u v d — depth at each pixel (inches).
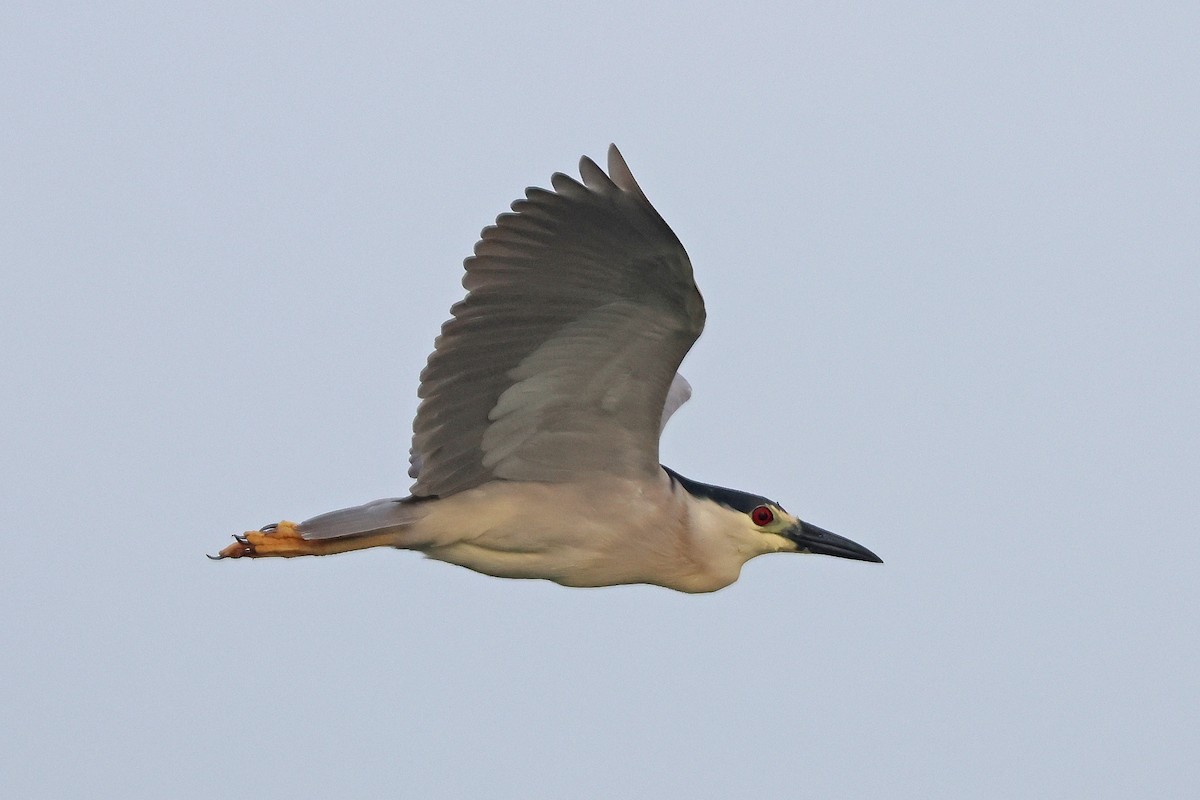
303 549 486.3
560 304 440.1
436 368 455.2
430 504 487.8
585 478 489.4
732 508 534.6
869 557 544.7
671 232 407.5
